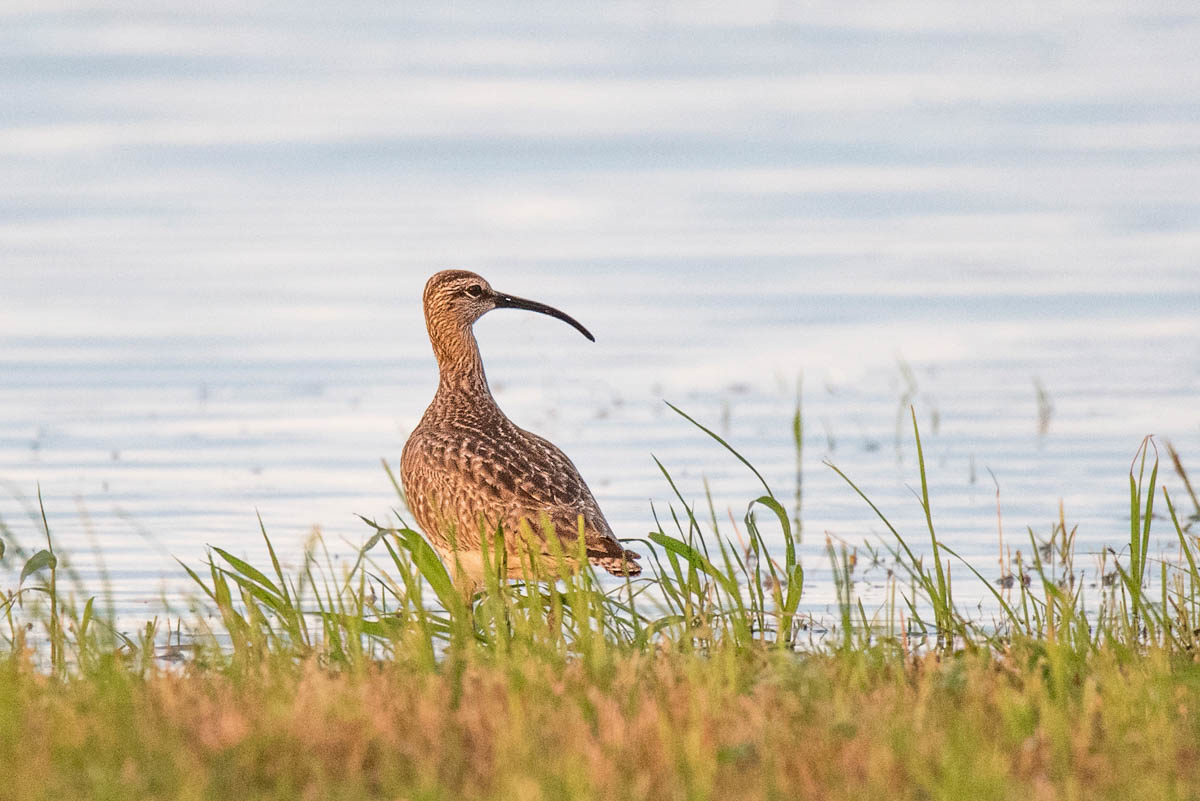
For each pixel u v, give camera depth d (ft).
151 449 61.82
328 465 59.77
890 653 34.30
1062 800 25.08
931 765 26.16
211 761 26.58
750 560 48.16
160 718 28.50
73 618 36.37
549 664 31.78
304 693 29.68
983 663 32.48
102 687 30.35
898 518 52.19
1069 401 67.82
